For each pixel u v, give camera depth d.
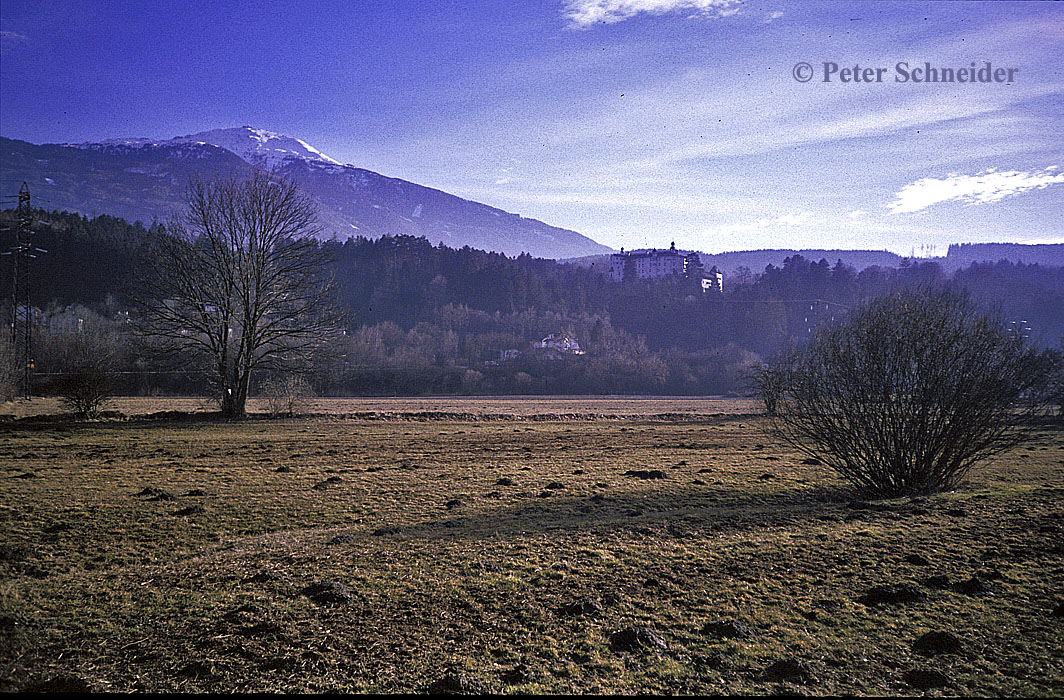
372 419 49.91
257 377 75.62
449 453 31.00
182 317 47.16
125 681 7.29
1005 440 20.00
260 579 11.01
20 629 8.66
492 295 163.75
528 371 119.62
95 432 37.62
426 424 47.84
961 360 19.72
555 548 13.12
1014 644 8.28
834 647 8.29
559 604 9.81
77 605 9.73
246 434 38.41
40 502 17.64
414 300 154.00
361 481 22.28
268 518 16.53
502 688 7.11
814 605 9.80
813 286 168.00
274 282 49.34
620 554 12.62
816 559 12.09
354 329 123.69
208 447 31.89
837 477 23.75
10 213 114.31
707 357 132.75
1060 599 9.79
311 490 20.39
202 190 48.72
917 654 8.04
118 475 22.80
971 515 15.35
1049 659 7.82
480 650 8.17
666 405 82.25
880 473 20.20
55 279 104.25
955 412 19.47
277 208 49.16
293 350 49.75
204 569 11.78
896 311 20.89
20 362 70.06
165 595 10.21
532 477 23.64
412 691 7.09
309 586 10.53
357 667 7.66
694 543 13.38
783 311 148.25
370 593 10.27
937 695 6.95
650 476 24.14
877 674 7.50
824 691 7.04
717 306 154.75
